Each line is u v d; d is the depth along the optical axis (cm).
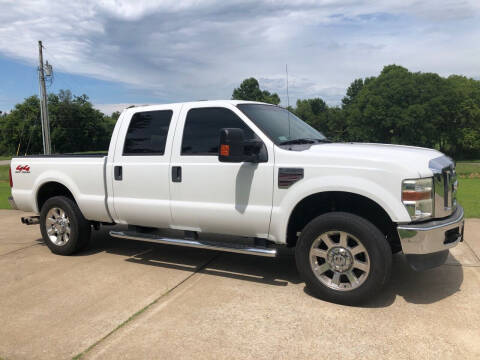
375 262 345
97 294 399
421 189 340
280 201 387
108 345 299
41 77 3067
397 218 339
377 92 7525
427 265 359
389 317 337
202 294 393
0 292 411
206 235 529
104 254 548
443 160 385
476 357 274
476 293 386
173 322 333
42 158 554
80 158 516
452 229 364
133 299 384
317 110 10581
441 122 7469
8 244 618
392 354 279
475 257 501
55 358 283
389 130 7488
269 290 403
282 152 388
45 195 584
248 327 322
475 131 7625
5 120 7512
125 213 485
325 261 371
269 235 400
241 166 404
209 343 298
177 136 448
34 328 329
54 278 450
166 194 452
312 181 369
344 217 355
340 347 290
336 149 378
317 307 359
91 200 506
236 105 425
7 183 1883
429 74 7462
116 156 490
